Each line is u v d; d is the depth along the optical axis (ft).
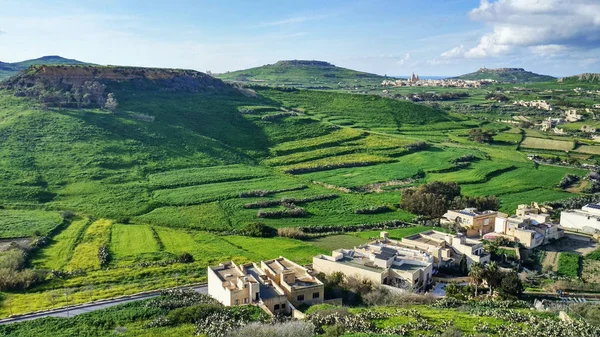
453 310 238.68
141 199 477.36
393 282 295.07
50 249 352.08
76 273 308.60
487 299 269.23
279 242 380.78
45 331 214.90
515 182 577.02
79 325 220.64
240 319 219.41
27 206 447.01
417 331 203.21
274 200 489.67
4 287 280.10
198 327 213.46
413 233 407.85
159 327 216.74
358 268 297.53
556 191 548.72
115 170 546.67
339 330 200.23
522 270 346.95
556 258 376.07
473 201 480.64
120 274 305.53
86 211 444.14
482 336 186.19
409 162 652.48
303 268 284.82
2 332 214.07
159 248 358.43
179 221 428.56
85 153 570.87
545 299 282.36
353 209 475.72
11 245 348.38
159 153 611.88
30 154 552.00
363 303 262.47
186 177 550.36
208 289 277.44
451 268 342.23
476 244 356.18
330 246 374.22
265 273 276.41
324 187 554.05
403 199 486.79
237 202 482.69
